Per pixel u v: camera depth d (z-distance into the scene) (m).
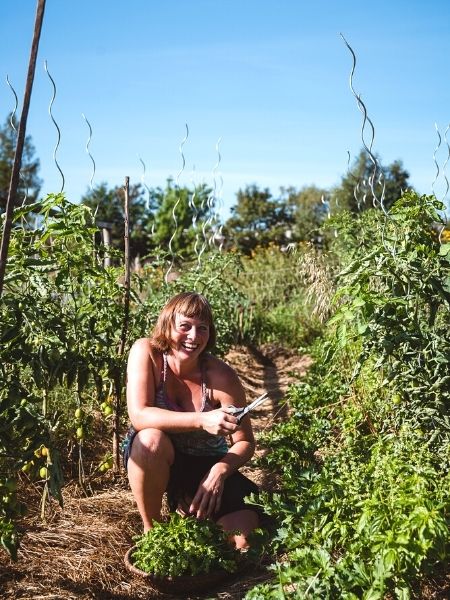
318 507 3.15
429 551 2.86
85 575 3.29
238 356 9.88
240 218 36.03
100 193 23.47
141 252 23.48
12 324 3.38
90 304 4.27
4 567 3.30
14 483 3.07
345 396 5.48
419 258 3.82
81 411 4.18
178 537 3.21
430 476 3.33
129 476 3.53
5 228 2.71
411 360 3.78
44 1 2.61
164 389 3.68
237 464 3.59
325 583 2.63
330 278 8.27
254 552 3.26
